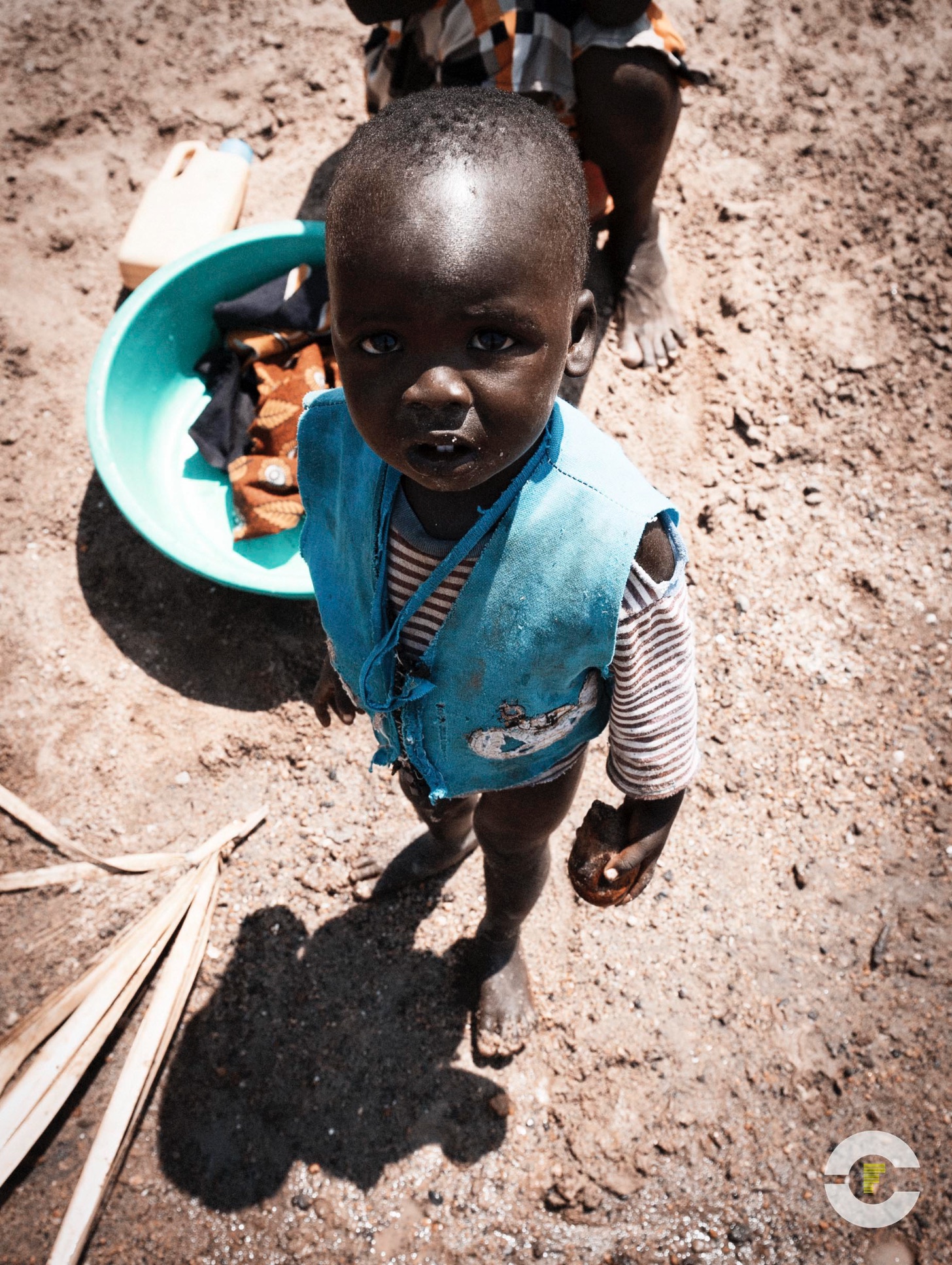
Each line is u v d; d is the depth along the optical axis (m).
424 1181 1.06
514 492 0.56
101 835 1.23
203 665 1.32
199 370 1.48
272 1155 1.07
